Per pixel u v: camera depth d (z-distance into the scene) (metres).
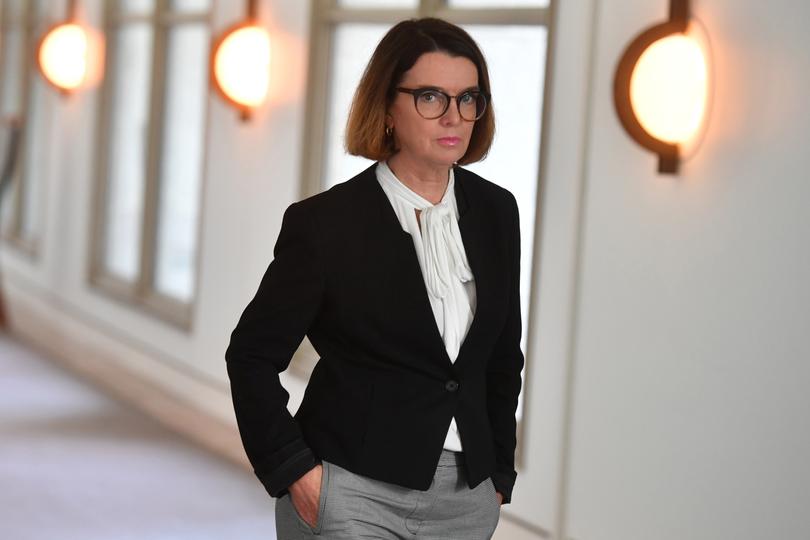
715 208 9.97
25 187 30.27
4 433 17.27
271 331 6.16
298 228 6.14
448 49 6.16
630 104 10.34
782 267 9.35
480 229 6.41
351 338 6.18
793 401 9.27
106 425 18.09
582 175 11.40
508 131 12.95
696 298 10.15
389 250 6.16
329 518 6.10
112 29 24.44
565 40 11.59
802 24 9.19
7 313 26.11
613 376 11.01
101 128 24.55
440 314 6.25
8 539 12.68
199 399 19.42
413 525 6.29
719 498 9.94
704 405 10.07
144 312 21.66
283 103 17.22
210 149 19.34
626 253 10.87
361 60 15.80
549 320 11.77
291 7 17.06
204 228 19.39
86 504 14.14
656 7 10.57
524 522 12.06
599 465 11.16
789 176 9.30
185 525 13.57
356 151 6.39
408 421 6.11
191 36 21.38
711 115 10.01
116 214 24.27
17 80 31.69
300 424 6.29
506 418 6.72
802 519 9.21
